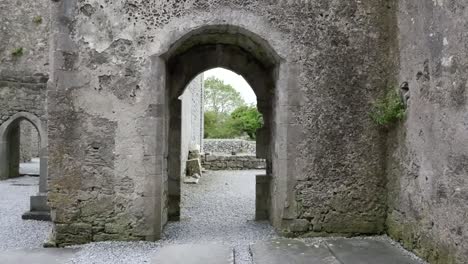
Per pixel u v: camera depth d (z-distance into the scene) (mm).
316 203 5406
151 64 5266
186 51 6512
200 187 11148
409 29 5008
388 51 5539
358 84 5488
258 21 5359
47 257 4691
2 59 10820
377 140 5492
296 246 4992
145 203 5223
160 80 5293
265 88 6645
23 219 7352
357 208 5449
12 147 13633
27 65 10859
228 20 5312
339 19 5484
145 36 5273
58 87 5180
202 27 5312
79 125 5203
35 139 22797
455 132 4000
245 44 6121
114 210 5219
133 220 5230
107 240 5219
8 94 11211
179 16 5293
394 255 4641
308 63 5426
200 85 20234
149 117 5246
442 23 4242
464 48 3863
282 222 5402
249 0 5359
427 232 4465
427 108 4547
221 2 5320
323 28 5457
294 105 5395
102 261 4547
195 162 13406
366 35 5520
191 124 15898
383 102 5488
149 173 5227
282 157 5402
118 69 5246
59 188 5176
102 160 5215
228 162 16172
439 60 4301
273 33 5383
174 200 6609
